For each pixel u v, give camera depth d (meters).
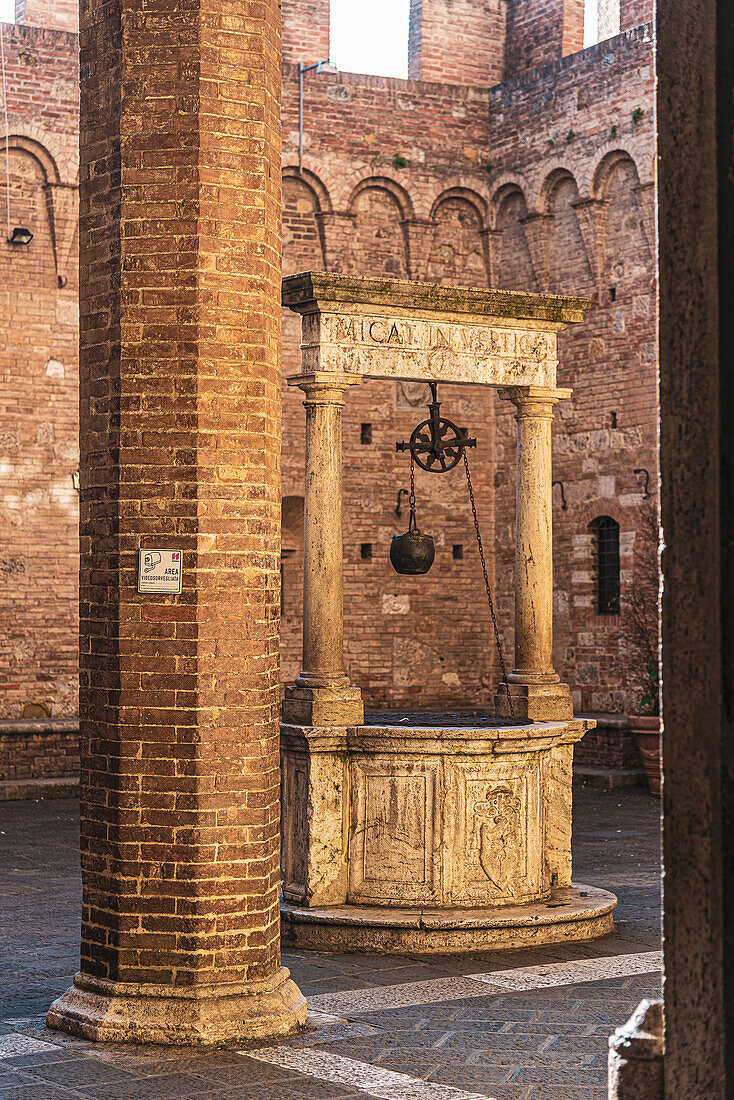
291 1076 5.68
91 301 6.55
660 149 2.79
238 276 6.40
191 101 6.34
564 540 17.97
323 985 7.25
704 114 2.74
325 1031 6.37
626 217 17.31
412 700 18.89
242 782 6.33
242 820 6.32
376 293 8.58
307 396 8.67
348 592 18.56
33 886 10.41
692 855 2.73
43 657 16.88
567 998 6.98
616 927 8.73
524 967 7.65
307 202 18.56
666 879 2.76
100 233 6.51
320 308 8.49
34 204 17.02
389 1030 6.39
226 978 6.28
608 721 16.28
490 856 8.38
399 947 8.01
